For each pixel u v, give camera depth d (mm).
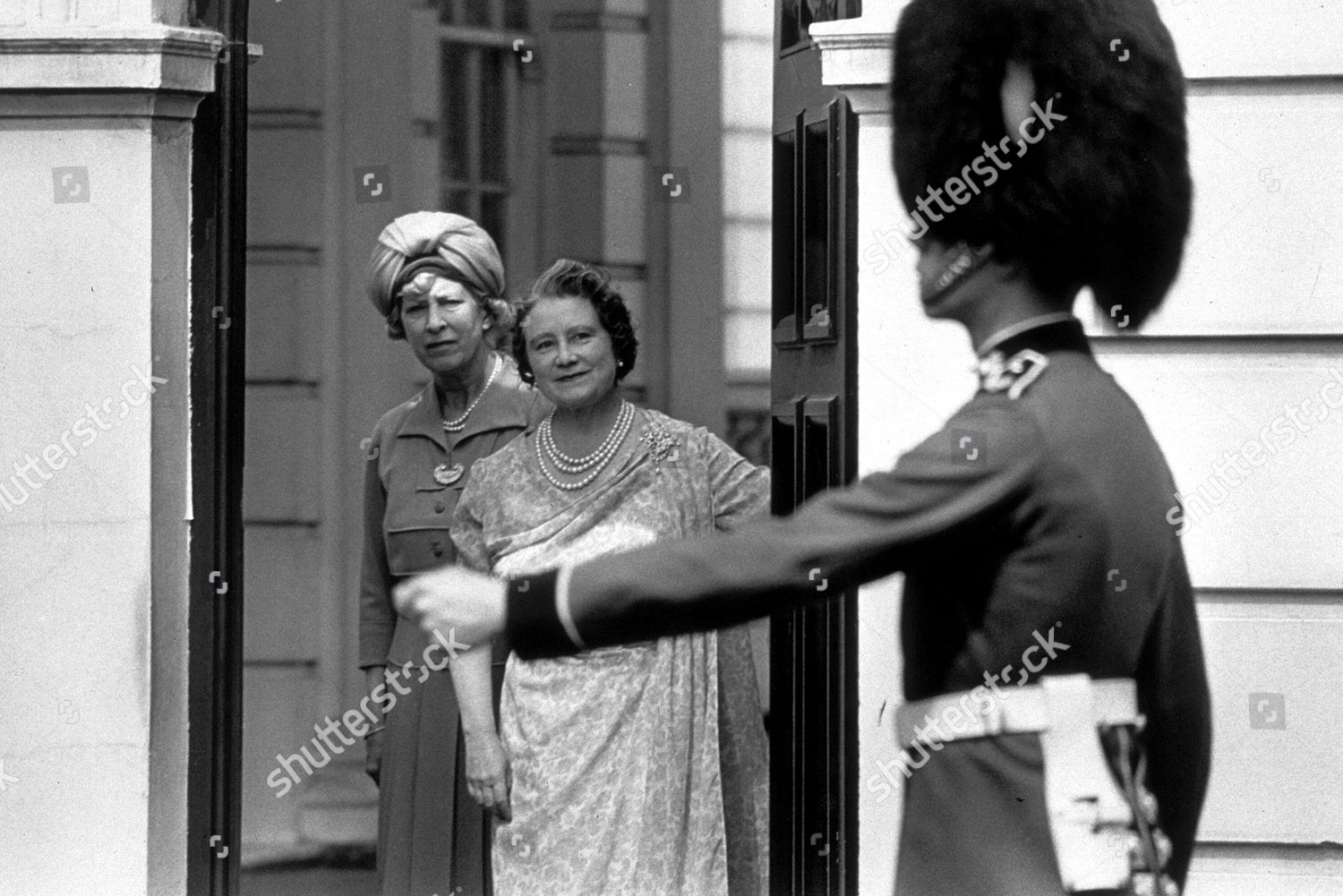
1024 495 4246
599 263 13070
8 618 6902
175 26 6855
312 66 10977
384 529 7734
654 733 6801
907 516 4188
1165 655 4461
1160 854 4387
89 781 6910
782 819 6930
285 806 10711
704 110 13492
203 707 6988
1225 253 6691
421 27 11711
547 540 6969
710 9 13500
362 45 11258
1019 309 4621
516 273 12664
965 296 4684
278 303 10922
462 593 4047
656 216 13328
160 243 6910
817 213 6809
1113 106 4840
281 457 10906
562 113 12992
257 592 10859
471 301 7660
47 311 6898
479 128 12344
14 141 6875
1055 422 4301
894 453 6609
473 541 7188
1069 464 4262
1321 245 6668
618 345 7055
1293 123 6676
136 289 6898
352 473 11016
